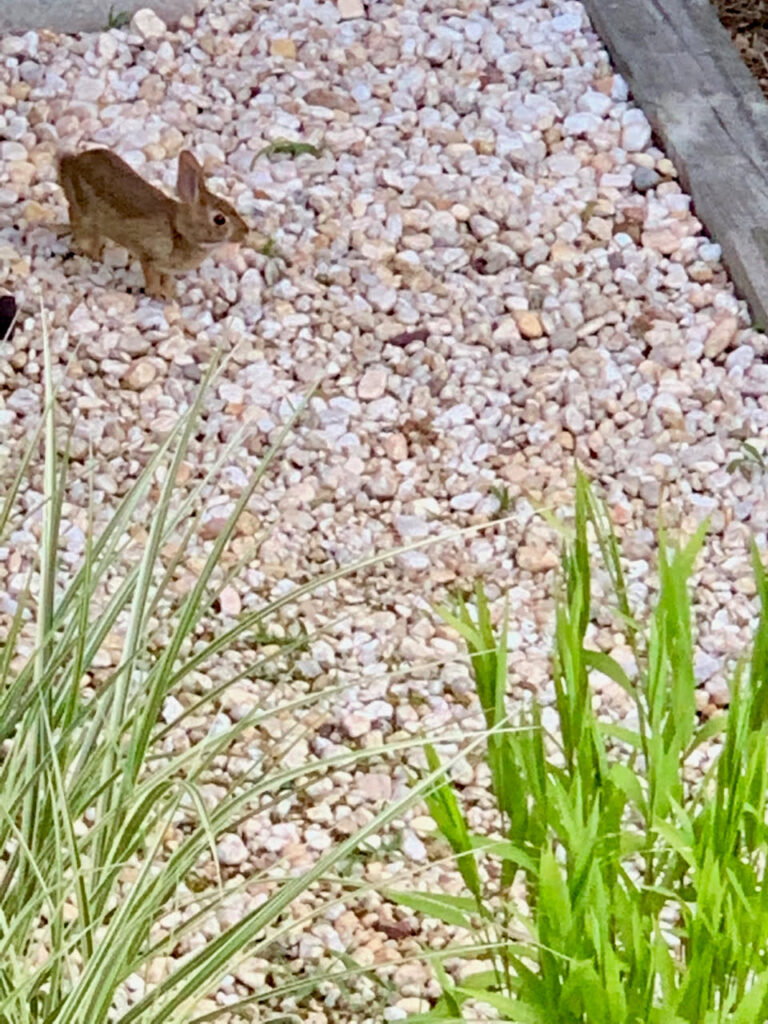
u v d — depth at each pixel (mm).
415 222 1723
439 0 2004
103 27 1945
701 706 1281
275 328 1604
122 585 1041
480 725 1259
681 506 1450
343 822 1188
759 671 978
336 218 1725
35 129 1806
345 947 1111
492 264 1681
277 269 1664
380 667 1309
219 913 1116
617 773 931
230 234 1556
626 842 983
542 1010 875
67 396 1516
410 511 1447
